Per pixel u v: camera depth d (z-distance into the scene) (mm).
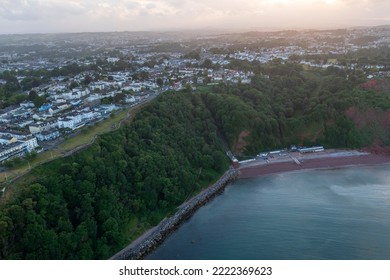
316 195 161750
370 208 147875
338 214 143375
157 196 147250
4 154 133500
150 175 147500
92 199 122875
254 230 134500
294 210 148250
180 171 162000
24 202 107875
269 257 118312
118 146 149000
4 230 100500
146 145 162875
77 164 129250
